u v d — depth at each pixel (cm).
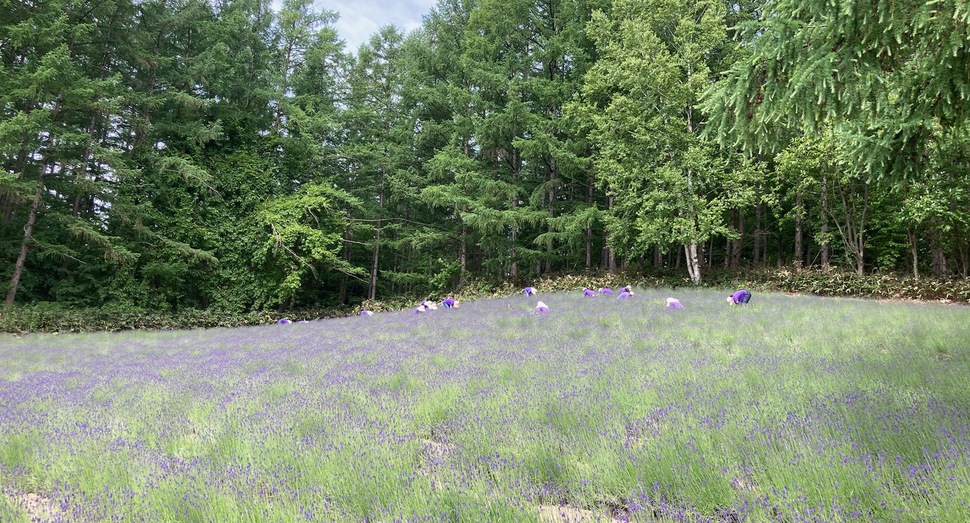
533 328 1121
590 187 2758
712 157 2009
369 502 285
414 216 3325
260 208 2597
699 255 2456
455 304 2017
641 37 2052
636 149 2064
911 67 410
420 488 293
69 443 427
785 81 409
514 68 2628
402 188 2719
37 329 1808
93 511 288
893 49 390
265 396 589
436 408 487
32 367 974
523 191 2517
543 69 2748
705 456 306
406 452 366
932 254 2027
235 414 507
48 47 1866
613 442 345
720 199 2002
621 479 294
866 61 386
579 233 2236
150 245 2256
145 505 292
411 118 2898
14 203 1966
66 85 1844
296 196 2675
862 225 1953
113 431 462
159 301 2280
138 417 516
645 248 2081
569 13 2559
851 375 493
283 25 3022
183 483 321
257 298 2547
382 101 3173
